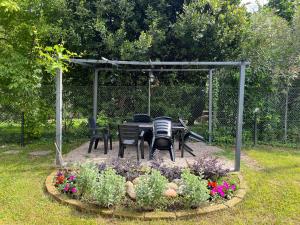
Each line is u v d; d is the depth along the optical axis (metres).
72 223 3.21
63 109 8.50
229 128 8.30
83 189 3.87
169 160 5.96
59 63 5.16
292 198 3.99
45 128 8.17
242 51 8.39
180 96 8.79
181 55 8.62
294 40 8.32
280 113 8.27
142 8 8.55
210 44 8.05
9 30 7.00
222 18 7.98
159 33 7.78
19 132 8.30
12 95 7.28
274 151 7.10
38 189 4.15
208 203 3.74
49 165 5.37
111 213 3.39
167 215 3.37
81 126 8.66
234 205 3.72
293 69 8.23
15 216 3.35
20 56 6.59
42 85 8.17
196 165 4.67
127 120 8.29
